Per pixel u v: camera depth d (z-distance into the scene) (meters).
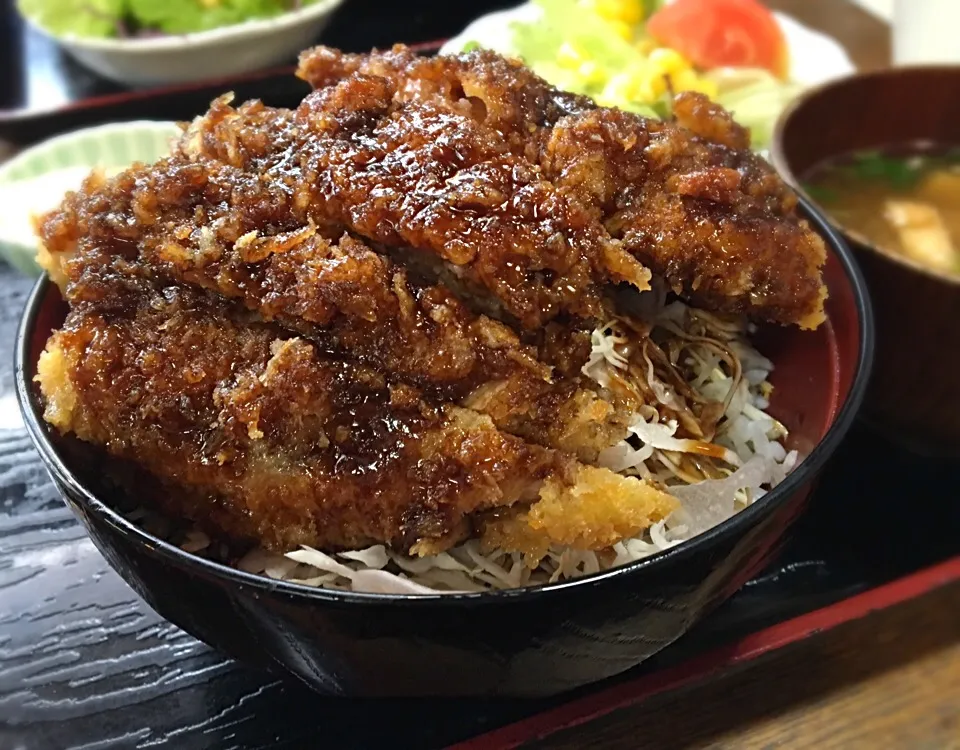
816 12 0.42
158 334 0.17
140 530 0.15
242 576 0.14
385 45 0.38
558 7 0.32
